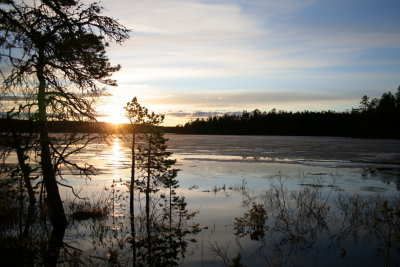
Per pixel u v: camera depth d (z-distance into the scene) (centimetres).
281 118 14062
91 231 1220
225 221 1362
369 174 2628
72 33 1094
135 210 1551
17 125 998
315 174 2639
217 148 5603
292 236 1137
